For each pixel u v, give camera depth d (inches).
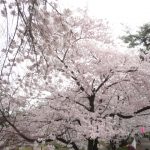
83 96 396.5
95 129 332.8
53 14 225.3
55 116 383.6
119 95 422.0
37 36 222.5
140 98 422.6
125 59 401.1
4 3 198.7
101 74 392.5
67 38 258.2
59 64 346.0
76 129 358.0
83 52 393.4
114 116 411.5
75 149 400.8
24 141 397.7
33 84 366.0
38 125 393.4
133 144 506.3
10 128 382.3
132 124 470.3
